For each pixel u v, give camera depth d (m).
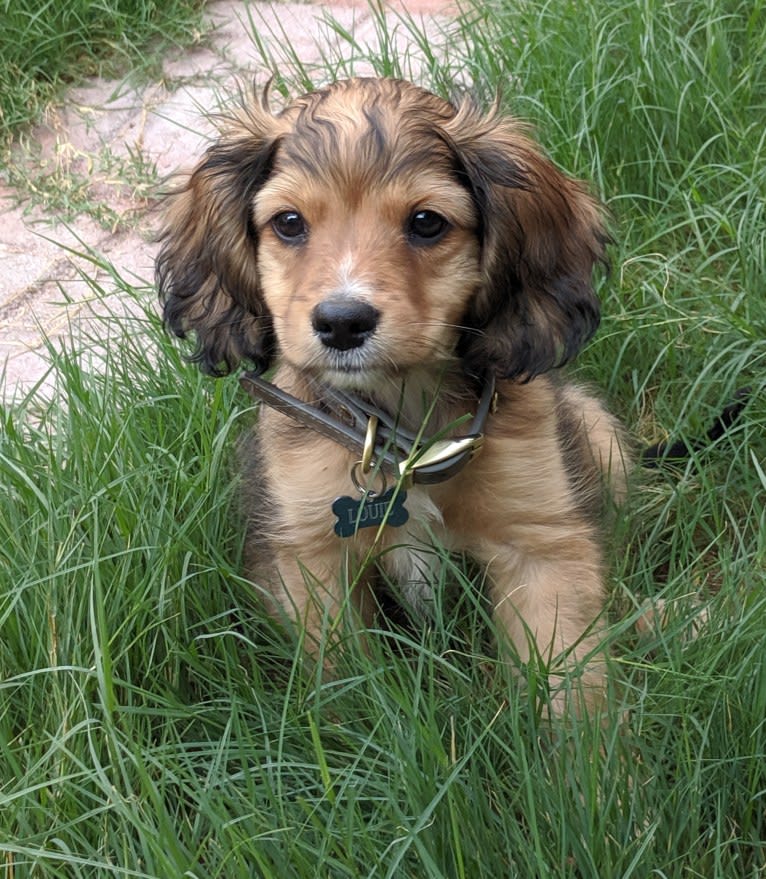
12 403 0.62
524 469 0.50
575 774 0.41
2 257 0.81
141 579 0.49
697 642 0.47
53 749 0.41
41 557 0.50
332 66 0.86
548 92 0.77
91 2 0.98
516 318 0.50
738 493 0.60
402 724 0.44
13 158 0.90
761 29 0.83
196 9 1.04
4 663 0.47
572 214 0.52
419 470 0.47
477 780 0.41
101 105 0.94
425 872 0.40
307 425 0.49
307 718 0.45
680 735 0.44
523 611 0.52
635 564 0.56
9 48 0.95
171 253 0.55
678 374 0.66
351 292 0.43
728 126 0.74
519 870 0.40
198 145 0.90
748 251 0.67
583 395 0.61
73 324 0.73
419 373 0.49
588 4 0.82
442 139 0.47
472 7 0.91
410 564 0.53
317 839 0.42
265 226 0.48
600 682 0.49
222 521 0.55
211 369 0.54
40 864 0.40
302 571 0.50
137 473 0.51
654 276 0.68
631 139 0.76
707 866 0.41
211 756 0.46
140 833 0.38
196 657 0.48
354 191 0.45
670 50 0.78
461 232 0.47
